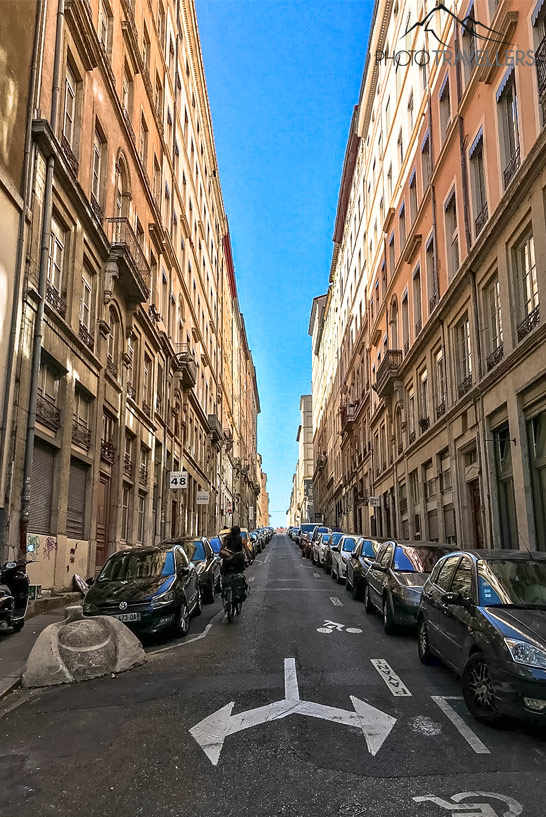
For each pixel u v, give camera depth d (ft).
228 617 38.01
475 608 20.17
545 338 39.60
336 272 205.67
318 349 300.40
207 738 16.99
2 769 15.42
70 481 50.70
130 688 22.72
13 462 37.27
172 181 101.30
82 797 13.61
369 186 127.54
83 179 53.11
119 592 32.45
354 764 15.06
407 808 12.77
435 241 70.28
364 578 47.14
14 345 37.17
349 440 162.09
